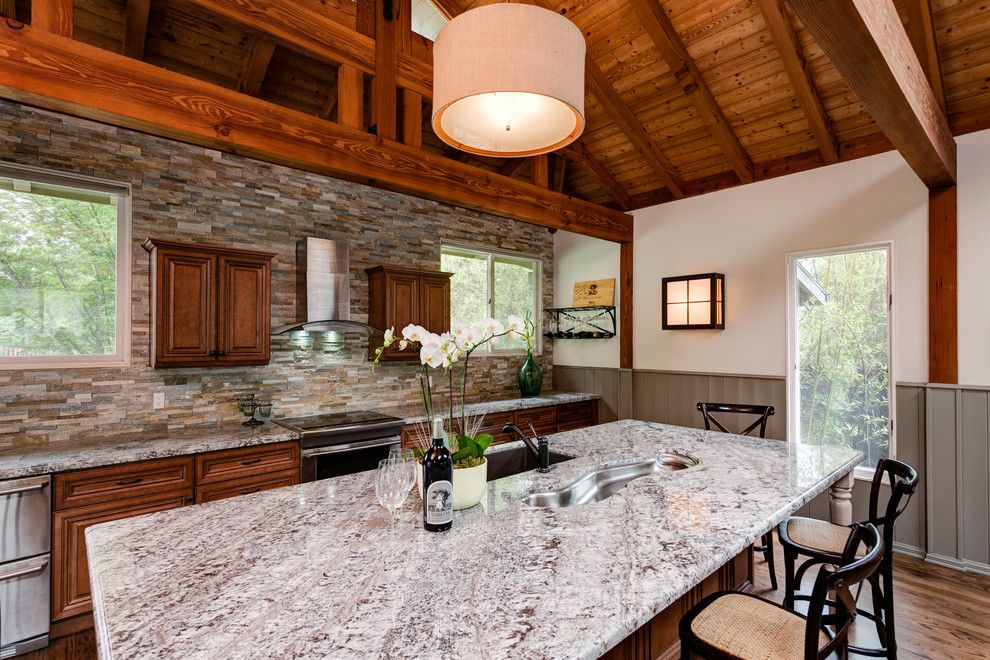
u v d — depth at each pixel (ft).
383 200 14.83
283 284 12.82
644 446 8.85
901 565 10.84
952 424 10.79
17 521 7.78
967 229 10.71
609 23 11.99
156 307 10.20
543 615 3.41
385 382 14.64
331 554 4.38
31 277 9.85
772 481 6.68
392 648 3.03
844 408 12.62
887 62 5.95
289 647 3.03
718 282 14.47
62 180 9.92
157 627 3.25
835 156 12.52
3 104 9.34
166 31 10.43
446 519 4.94
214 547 4.55
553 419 16.43
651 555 4.37
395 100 10.53
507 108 5.91
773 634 4.88
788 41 10.50
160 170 11.02
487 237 17.66
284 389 12.75
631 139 14.26
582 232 15.14
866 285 12.28
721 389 14.73
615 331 17.66
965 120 10.73
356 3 10.26
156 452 8.99
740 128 13.35
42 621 7.97
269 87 12.31
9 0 8.42
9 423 9.37
